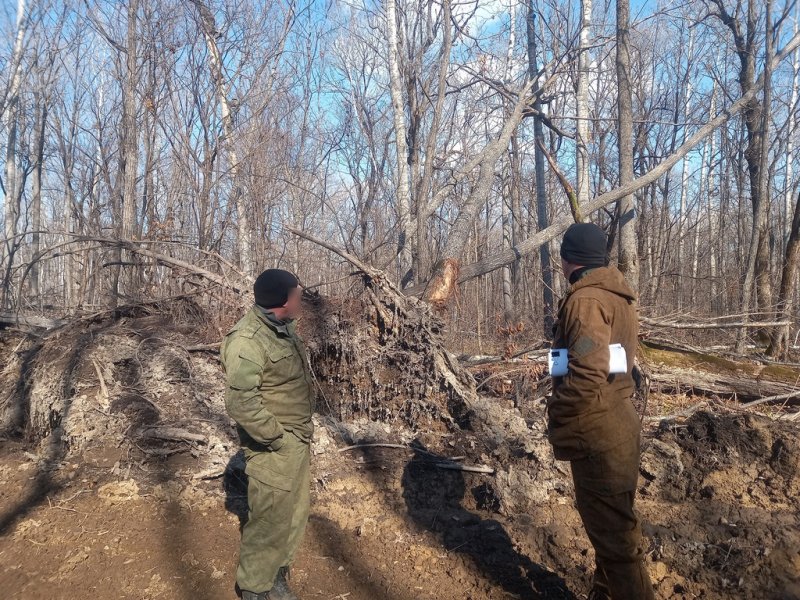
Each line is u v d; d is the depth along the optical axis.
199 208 9.09
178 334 6.10
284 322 3.29
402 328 5.55
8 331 7.40
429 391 5.30
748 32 11.24
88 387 5.42
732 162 19.16
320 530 4.16
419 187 9.57
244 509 4.37
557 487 4.41
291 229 5.88
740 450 4.61
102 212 12.12
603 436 2.85
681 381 6.49
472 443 4.85
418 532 4.17
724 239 23.06
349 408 5.50
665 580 3.55
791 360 8.62
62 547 3.86
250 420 3.05
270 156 10.23
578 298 2.93
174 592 3.46
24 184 15.17
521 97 9.42
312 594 3.50
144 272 7.62
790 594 3.31
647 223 14.70
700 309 11.09
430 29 10.74
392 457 4.91
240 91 9.78
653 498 4.44
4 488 4.67
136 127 9.99
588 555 3.76
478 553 3.87
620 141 8.60
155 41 9.70
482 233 18.00
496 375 5.98
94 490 4.54
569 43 11.35
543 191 12.10
